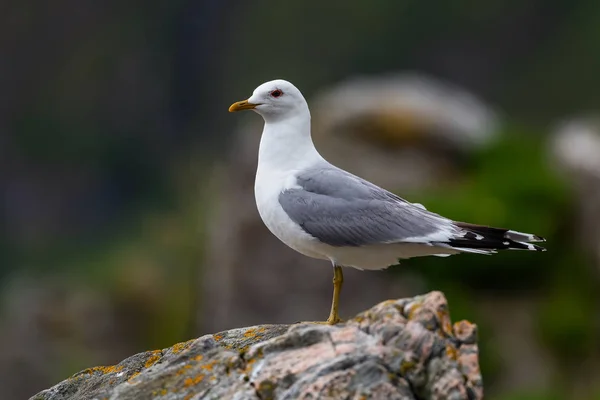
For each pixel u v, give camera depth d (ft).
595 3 126.93
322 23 130.41
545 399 49.67
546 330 52.54
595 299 53.36
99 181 126.93
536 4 127.75
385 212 27.04
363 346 22.27
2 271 107.24
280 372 22.36
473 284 53.47
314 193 27.55
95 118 132.16
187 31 135.54
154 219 89.25
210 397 22.58
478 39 128.57
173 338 62.95
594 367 51.52
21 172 126.72
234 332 26.25
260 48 132.46
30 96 132.26
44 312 65.00
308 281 53.67
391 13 129.59
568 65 124.26
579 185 55.98
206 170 101.71
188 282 65.87
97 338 63.93
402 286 52.75
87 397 24.84
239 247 55.36
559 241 55.01
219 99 133.08
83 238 114.93
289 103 28.71
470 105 64.75
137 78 135.03
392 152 57.82
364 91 61.26
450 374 21.66
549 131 66.54
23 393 61.87
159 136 132.05
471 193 55.77
